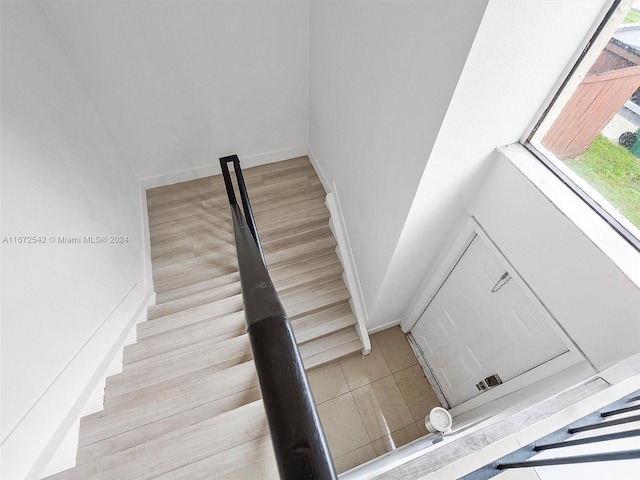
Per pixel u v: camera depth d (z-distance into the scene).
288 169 3.12
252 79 2.49
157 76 2.25
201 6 2.00
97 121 2.18
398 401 2.43
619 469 0.77
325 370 2.54
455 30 0.94
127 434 1.21
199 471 0.94
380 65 1.43
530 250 1.30
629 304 0.99
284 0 2.11
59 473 1.00
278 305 0.51
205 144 2.82
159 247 2.59
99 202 1.83
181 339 1.70
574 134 1.12
